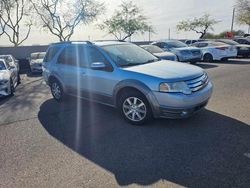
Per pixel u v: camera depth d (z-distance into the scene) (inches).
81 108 243.4
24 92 349.1
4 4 940.0
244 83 327.6
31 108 254.2
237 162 132.3
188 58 547.5
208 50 620.4
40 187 119.0
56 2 1036.5
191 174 124.0
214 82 339.6
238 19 1321.4
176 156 141.9
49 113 232.8
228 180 117.8
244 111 211.5
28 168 135.9
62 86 258.1
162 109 173.8
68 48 248.4
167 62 213.5
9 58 452.8
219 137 163.2
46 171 132.3
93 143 163.9
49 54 278.4
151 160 139.1
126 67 195.9
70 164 138.5
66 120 210.7
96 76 211.6
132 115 191.8
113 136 173.3
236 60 643.5
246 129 174.2
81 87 232.2
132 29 1453.0
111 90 201.8
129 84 184.7
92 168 133.7
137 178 123.3
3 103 283.7
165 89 169.0
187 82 172.2
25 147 161.3
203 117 200.4
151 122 193.9
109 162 139.3
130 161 139.3
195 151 146.3
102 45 217.9
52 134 181.5
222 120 192.5
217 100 248.1
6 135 182.7
